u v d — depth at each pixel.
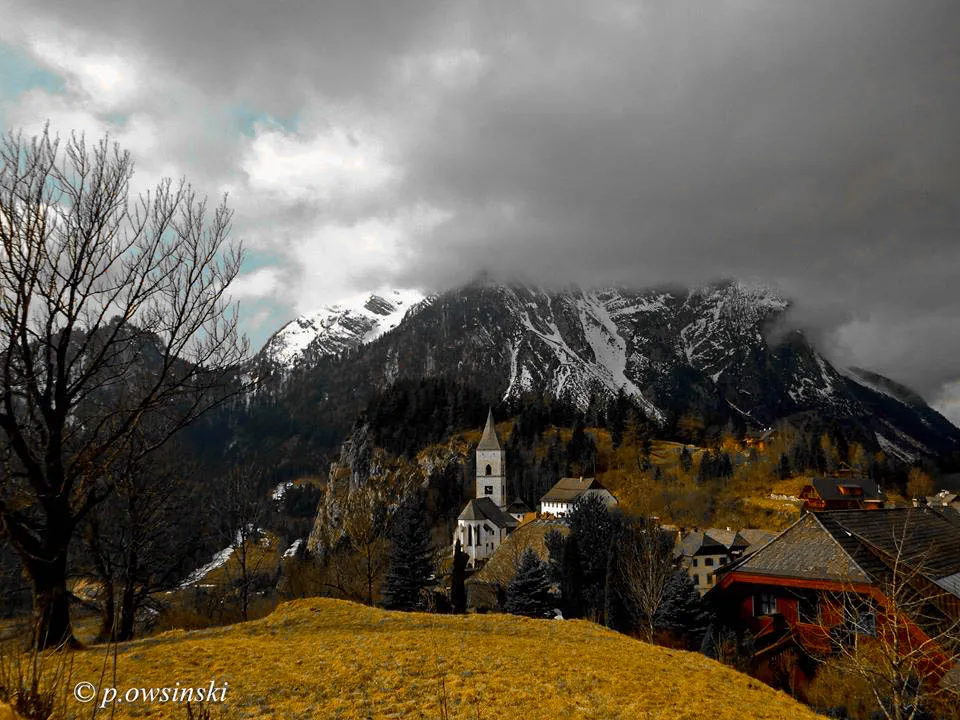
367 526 60.56
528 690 15.62
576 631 24.55
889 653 16.73
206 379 20.36
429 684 15.71
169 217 19.16
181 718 12.89
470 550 122.50
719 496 141.38
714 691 17.33
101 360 18.58
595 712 14.35
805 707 18.44
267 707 13.84
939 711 18.08
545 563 60.56
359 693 14.92
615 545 53.28
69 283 17.36
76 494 18.33
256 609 46.41
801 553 26.25
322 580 53.31
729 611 28.86
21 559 17.16
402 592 55.03
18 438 16.50
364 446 194.88
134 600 31.17
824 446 179.25
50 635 16.66
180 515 38.53
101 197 17.86
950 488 165.38
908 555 25.17
